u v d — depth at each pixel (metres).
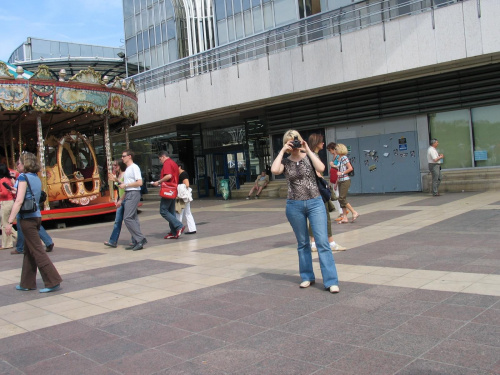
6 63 13.81
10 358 3.84
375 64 15.92
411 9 15.19
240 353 3.63
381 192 18.69
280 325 4.18
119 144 29.92
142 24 31.50
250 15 22.44
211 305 4.93
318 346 3.64
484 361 3.16
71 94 14.55
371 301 4.64
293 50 17.80
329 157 20.03
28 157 6.04
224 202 20.61
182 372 3.36
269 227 10.99
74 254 9.12
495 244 6.79
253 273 6.26
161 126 25.95
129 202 9.02
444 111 17.03
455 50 14.41
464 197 13.78
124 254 8.70
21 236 9.28
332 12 16.81
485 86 15.99
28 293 6.06
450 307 4.26
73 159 16.72
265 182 21.33
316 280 5.67
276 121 21.34
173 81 22.14
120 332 4.30
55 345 4.08
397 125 18.20
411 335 3.71
